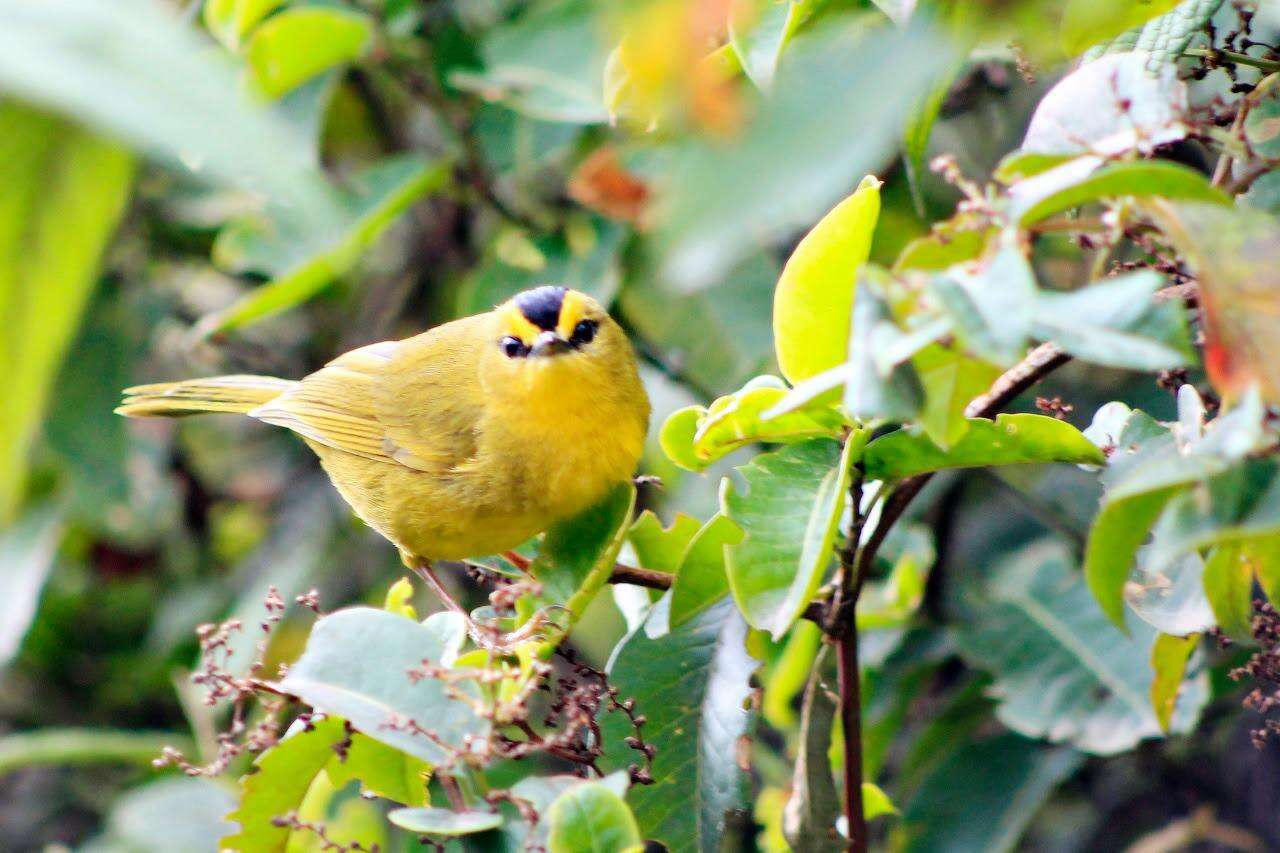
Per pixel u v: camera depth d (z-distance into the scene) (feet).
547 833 18.43
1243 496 14.25
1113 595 15.72
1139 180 14.82
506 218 37.63
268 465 49.39
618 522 24.48
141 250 43.52
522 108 34.01
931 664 33.32
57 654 46.50
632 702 21.27
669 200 8.83
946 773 33.19
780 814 29.12
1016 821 31.86
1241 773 34.86
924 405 14.80
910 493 19.90
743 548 18.88
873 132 9.05
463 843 19.75
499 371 30.81
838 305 19.47
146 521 44.32
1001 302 14.12
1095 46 21.25
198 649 44.52
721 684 22.70
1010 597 33.06
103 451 40.22
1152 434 19.89
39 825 43.65
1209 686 30.25
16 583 40.14
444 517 31.94
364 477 33.37
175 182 42.80
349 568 44.60
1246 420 13.74
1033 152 16.37
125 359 40.83
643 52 9.95
